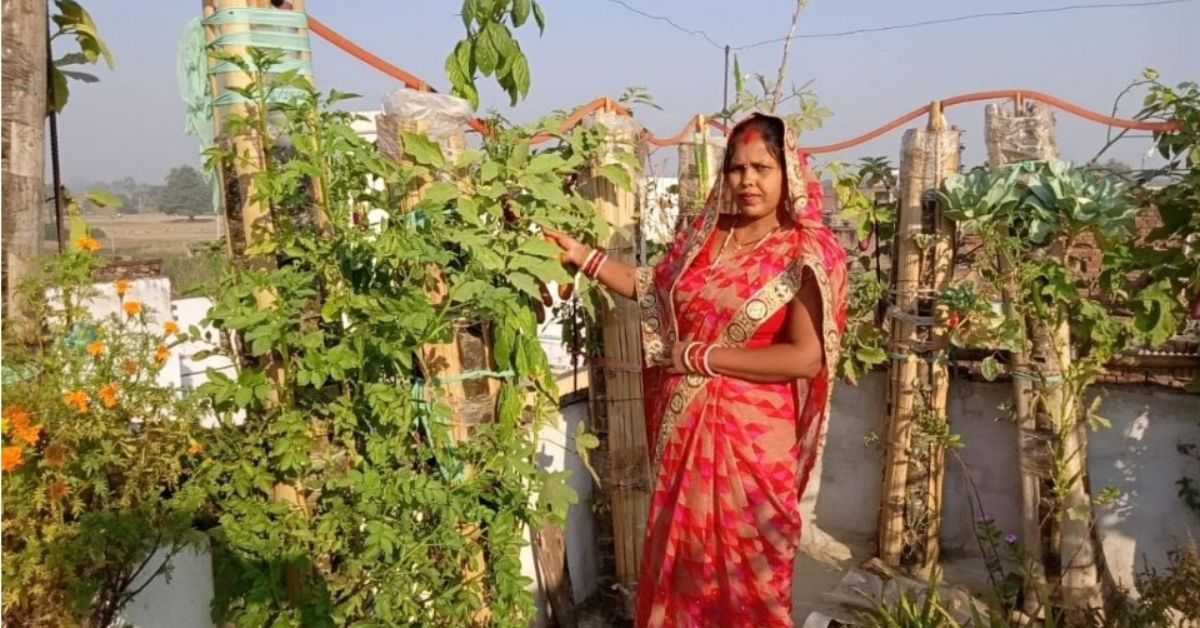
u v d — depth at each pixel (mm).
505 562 2994
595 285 3605
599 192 4012
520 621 3102
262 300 2674
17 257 2529
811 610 4727
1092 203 4285
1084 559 4434
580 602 4566
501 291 2783
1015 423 4895
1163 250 4375
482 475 3074
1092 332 4410
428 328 2684
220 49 2652
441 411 2938
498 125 3277
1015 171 4477
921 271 4996
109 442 2293
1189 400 4562
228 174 2756
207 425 3172
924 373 5051
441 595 2900
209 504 2822
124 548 2314
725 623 2764
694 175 4910
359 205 2801
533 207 3115
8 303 2496
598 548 4594
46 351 2381
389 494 2738
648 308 2998
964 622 4410
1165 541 4660
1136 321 4332
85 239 2516
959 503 5266
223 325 2590
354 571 2748
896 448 5102
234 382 2637
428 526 2930
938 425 4953
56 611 2252
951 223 4887
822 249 2615
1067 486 4480
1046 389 4531
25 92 2547
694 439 2734
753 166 2654
